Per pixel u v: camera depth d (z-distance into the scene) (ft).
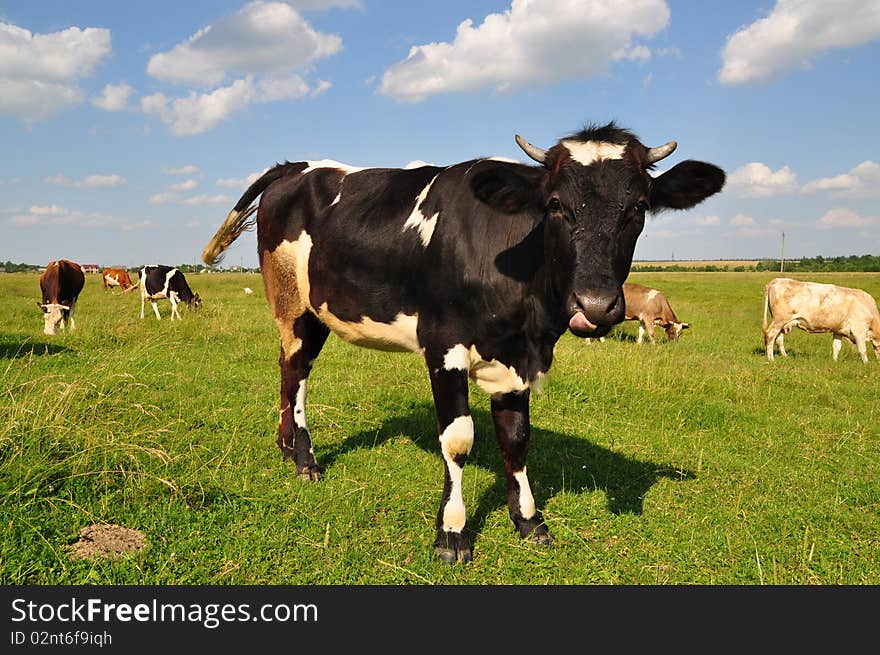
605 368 29.04
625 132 11.64
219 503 14.32
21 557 11.34
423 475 17.16
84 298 81.00
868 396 29.89
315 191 16.94
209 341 38.32
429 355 13.51
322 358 33.01
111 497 13.66
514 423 13.92
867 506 16.26
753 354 46.52
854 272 267.39
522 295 12.57
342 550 12.73
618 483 17.44
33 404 15.88
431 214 13.73
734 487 17.30
